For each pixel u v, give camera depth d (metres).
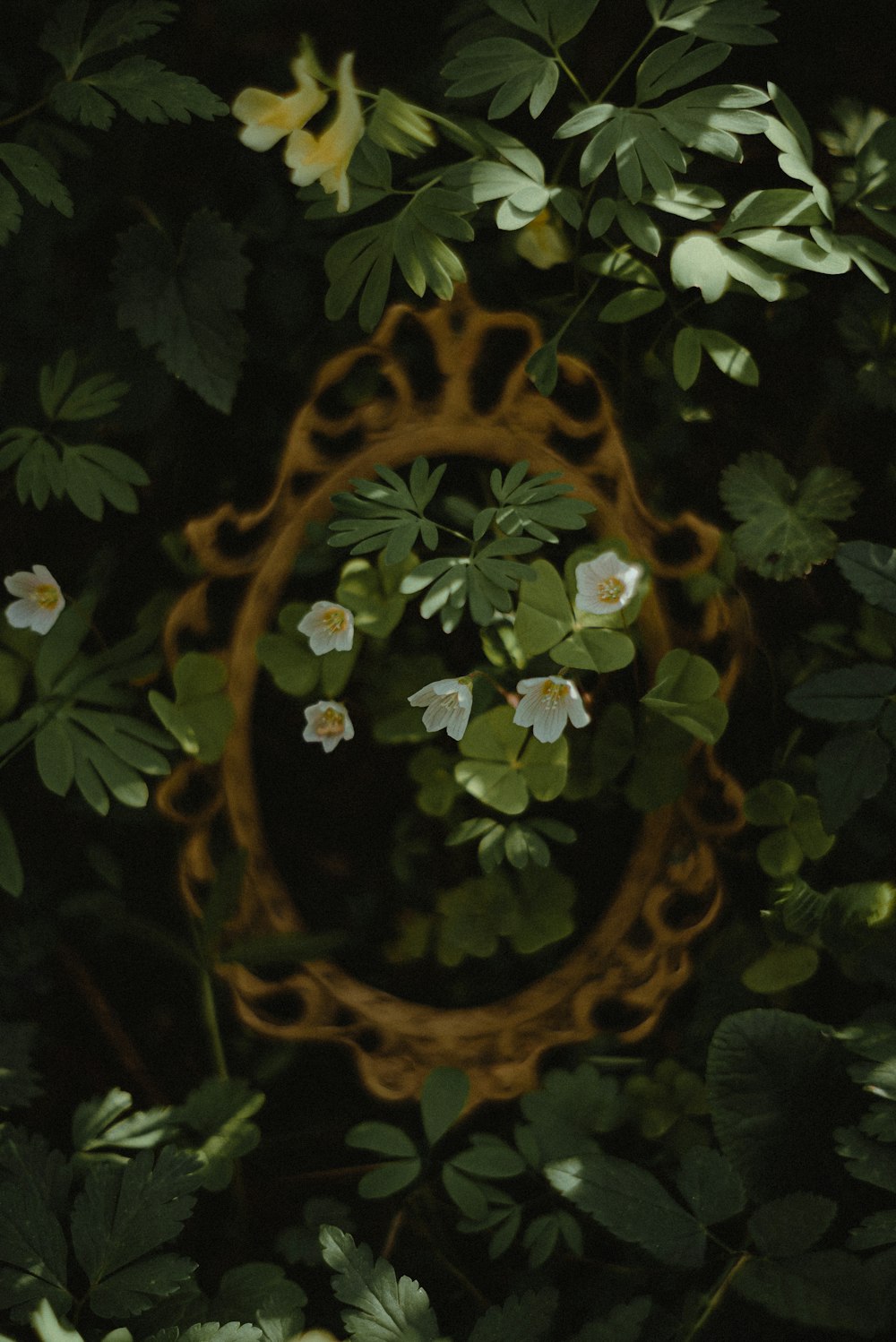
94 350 0.89
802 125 0.84
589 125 0.83
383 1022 0.88
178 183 0.89
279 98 0.83
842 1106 0.84
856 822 0.90
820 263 0.83
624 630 0.88
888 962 0.86
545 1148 0.86
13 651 0.89
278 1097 0.91
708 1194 0.82
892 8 0.89
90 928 0.91
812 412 0.90
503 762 0.88
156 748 0.90
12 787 0.91
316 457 0.90
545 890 0.90
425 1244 0.89
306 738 0.88
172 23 0.88
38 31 0.88
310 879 0.92
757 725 0.91
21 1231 0.81
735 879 0.90
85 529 0.91
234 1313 0.83
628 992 0.89
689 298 0.90
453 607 0.82
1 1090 0.87
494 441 0.88
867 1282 0.81
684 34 0.85
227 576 0.91
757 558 0.88
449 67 0.83
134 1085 0.91
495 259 0.90
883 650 0.90
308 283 0.90
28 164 0.84
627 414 0.90
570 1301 0.87
